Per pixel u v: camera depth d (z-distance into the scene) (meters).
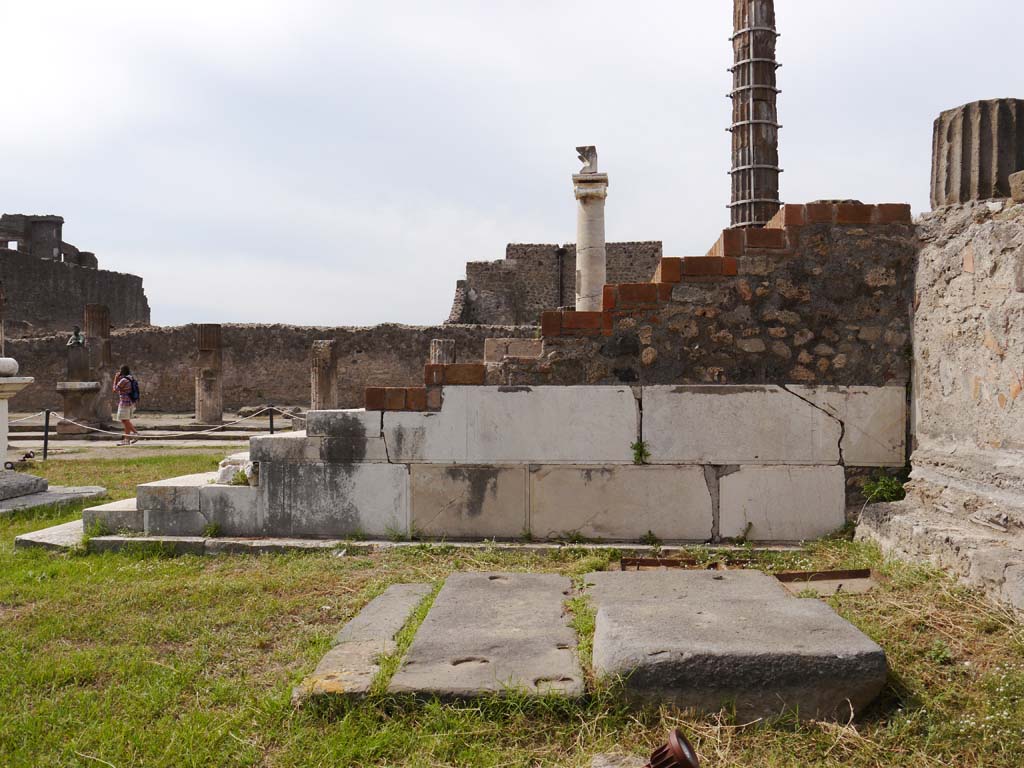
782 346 5.34
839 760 2.54
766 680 2.74
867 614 3.64
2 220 37.69
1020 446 4.13
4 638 3.70
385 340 28.41
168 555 5.29
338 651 3.27
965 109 4.82
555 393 5.36
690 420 5.32
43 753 2.64
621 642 2.89
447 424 5.40
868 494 5.24
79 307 36.88
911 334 5.28
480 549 5.19
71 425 18.09
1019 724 2.58
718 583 3.88
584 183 10.70
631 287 5.37
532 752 2.58
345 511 5.46
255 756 2.59
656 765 2.15
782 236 5.33
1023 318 4.11
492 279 31.97
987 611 3.48
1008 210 4.34
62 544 5.50
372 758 2.57
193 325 29.11
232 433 17.36
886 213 5.31
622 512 5.34
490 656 3.09
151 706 2.95
